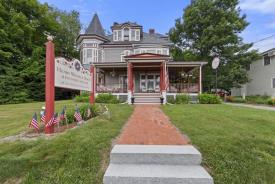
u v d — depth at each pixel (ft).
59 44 110.83
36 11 84.17
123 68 66.74
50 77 17.24
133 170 10.89
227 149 13.21
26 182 10.44
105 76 73.00
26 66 74.43
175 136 16.34
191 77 74.18
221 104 49.67
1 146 13.67
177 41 100.32
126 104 48.80
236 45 87.51
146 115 28.25
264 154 12.97
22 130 18.49
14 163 11.51
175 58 99.50
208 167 11.74
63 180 10.53
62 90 85.81
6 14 73.31
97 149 13.16
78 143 13.78
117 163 11.95
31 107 39.55
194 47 94.07
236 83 83.97
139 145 13.73
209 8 89.25
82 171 11.18
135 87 71.15
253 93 87.61
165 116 27.04
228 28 85.10
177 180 10.04
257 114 28.58
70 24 120.88
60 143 13.73
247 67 91.40
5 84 67.51
